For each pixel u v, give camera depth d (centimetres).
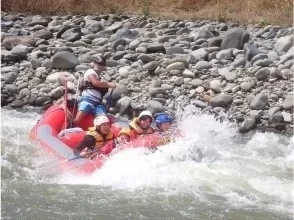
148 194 1196
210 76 1898
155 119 1471
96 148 1354
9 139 1484
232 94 1809
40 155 1383
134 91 1844
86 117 1537
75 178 1273
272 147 1525
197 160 1351
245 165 1361
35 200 1154
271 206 1170
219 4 2605
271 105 1748
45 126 1478
